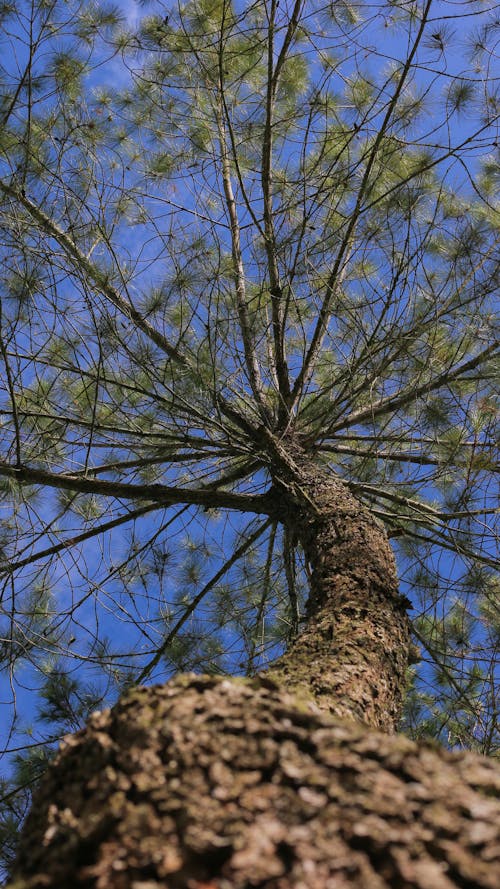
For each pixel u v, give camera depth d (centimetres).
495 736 352
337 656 215
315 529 307
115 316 368
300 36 450
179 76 455
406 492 468
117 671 394
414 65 336
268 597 450
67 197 351
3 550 388
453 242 403
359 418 427
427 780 101
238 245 432
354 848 90
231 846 93
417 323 366
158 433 398
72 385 442
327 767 105
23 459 398
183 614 434
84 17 402
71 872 100
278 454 360
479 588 390
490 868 85
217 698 130
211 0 436
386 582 264
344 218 400
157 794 106
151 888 90
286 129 454
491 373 411
